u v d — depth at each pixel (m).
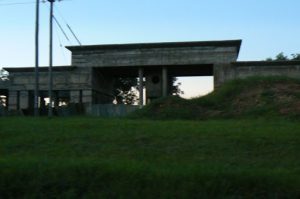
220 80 41.50
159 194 10.75
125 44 43.97
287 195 10.60
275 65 40.34
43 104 47.44
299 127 18.02
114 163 12.47
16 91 46.16
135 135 16.92
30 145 16.25
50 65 38.31
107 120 22.88
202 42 42.38
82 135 17.34
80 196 11.15
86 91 44.66
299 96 27.53
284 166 12.64
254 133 16.52
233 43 41.88
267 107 26.30
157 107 28.78
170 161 13.38
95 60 44.78
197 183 10.91
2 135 18.22
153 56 43.81
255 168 12.27
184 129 17.83
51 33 38.56
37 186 11.45
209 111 28.02
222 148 14.73
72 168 11.97
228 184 10.84
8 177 11.74
